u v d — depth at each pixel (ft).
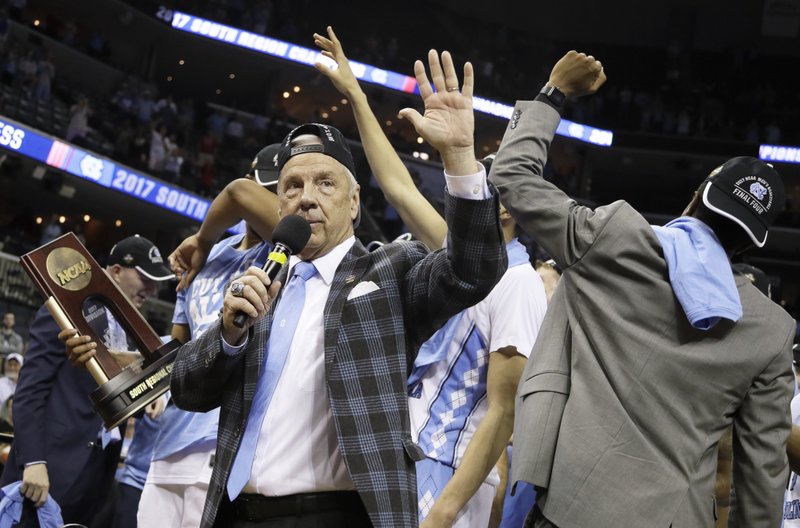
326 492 6.14
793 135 82.53
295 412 6.26
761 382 6.78
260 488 6.15
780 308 6.97
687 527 6.44
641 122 82.43
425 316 6.45
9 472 11.73
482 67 80.74
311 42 77.20
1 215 66.49
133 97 69.05
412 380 8.31
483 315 8.19
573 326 6.89
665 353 6.61
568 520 6.34
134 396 8.13
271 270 6.07
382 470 5.91
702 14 87.15
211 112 76.64
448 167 6.10
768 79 87.10
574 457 6.43
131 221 69.87
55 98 62.59
